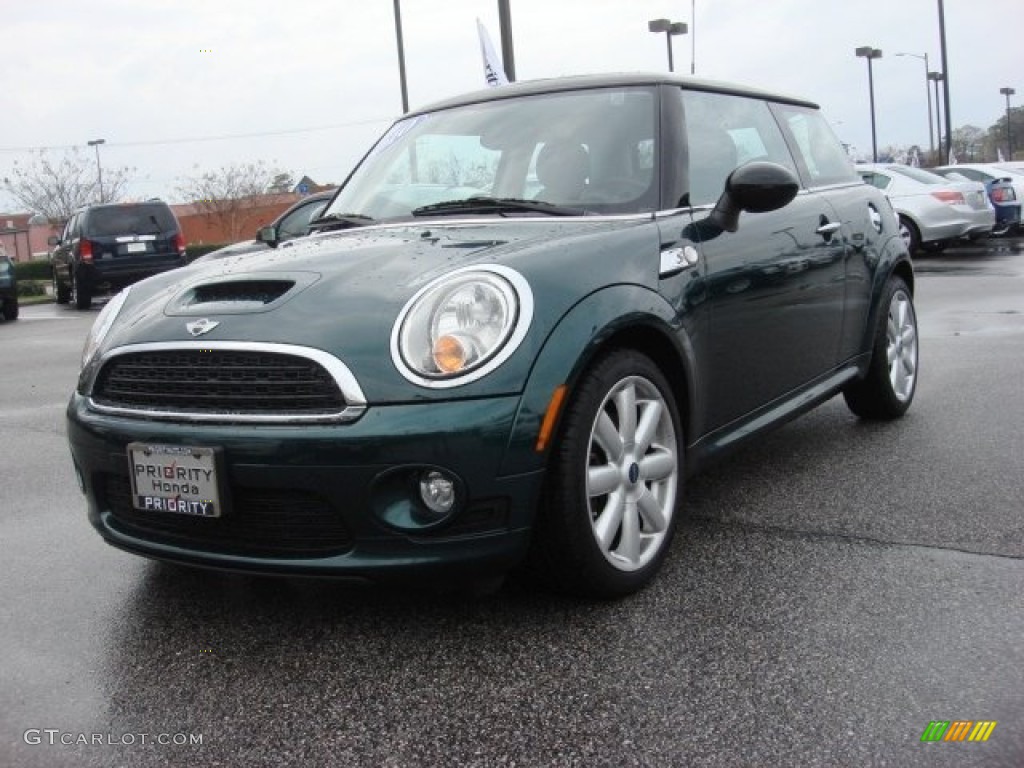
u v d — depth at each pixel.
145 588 3.26
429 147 3.95
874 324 4.78
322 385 2.55
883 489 3.98
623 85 3.76
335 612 2.99
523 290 2.67
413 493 2.55
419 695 2.47
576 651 2.65
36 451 5.45
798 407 4.04
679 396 3.25
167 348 2.75
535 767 2.14
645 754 2.17
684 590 3.03
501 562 2.62
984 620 2.74
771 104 4.46
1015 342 7.56
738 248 3.51
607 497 2.90
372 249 3.11
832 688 2.40
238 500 2.63
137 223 17.36
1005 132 66.50
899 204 15.89
